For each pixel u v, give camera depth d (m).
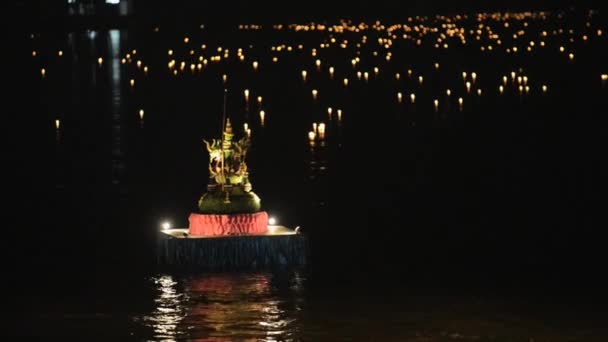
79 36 140.62
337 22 163.88
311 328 26.53
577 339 25.67
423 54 115.19
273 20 165.62
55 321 27.33
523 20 149.62
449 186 46.97
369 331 26.28
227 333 26.16
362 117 71.94
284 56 115.94
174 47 125.88
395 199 44.41
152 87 90.12
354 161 54.56
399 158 55.06
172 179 49.75
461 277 31.73
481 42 124.38
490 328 26.58
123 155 57.12
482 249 35.41
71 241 37.09
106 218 41.09
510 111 72.06
